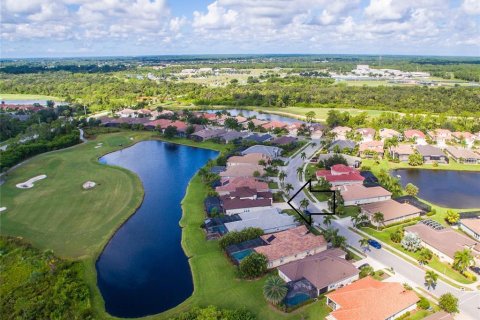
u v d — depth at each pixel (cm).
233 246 8894
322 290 7306
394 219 10281
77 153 17862
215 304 7150
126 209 11481
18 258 8625
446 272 7969
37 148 17775
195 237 9762
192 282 8075
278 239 9000
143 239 9881
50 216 11000
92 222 10644
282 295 6862
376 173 14488
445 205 11562
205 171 14088
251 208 11031
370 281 7188
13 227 10312
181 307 7156
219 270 8250
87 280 8081
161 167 16000
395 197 12012
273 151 16950
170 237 9981
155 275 8356
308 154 17050
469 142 18175
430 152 16075
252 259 7875
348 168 13762
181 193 12975
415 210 10644
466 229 9719
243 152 16850
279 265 8319
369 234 9656
